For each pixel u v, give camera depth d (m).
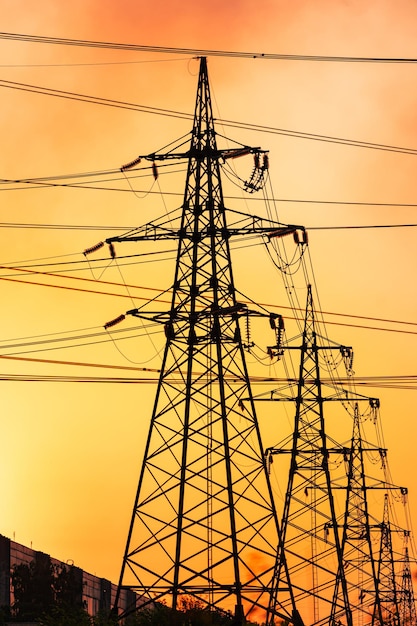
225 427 87.00
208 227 89.94
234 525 85.56
